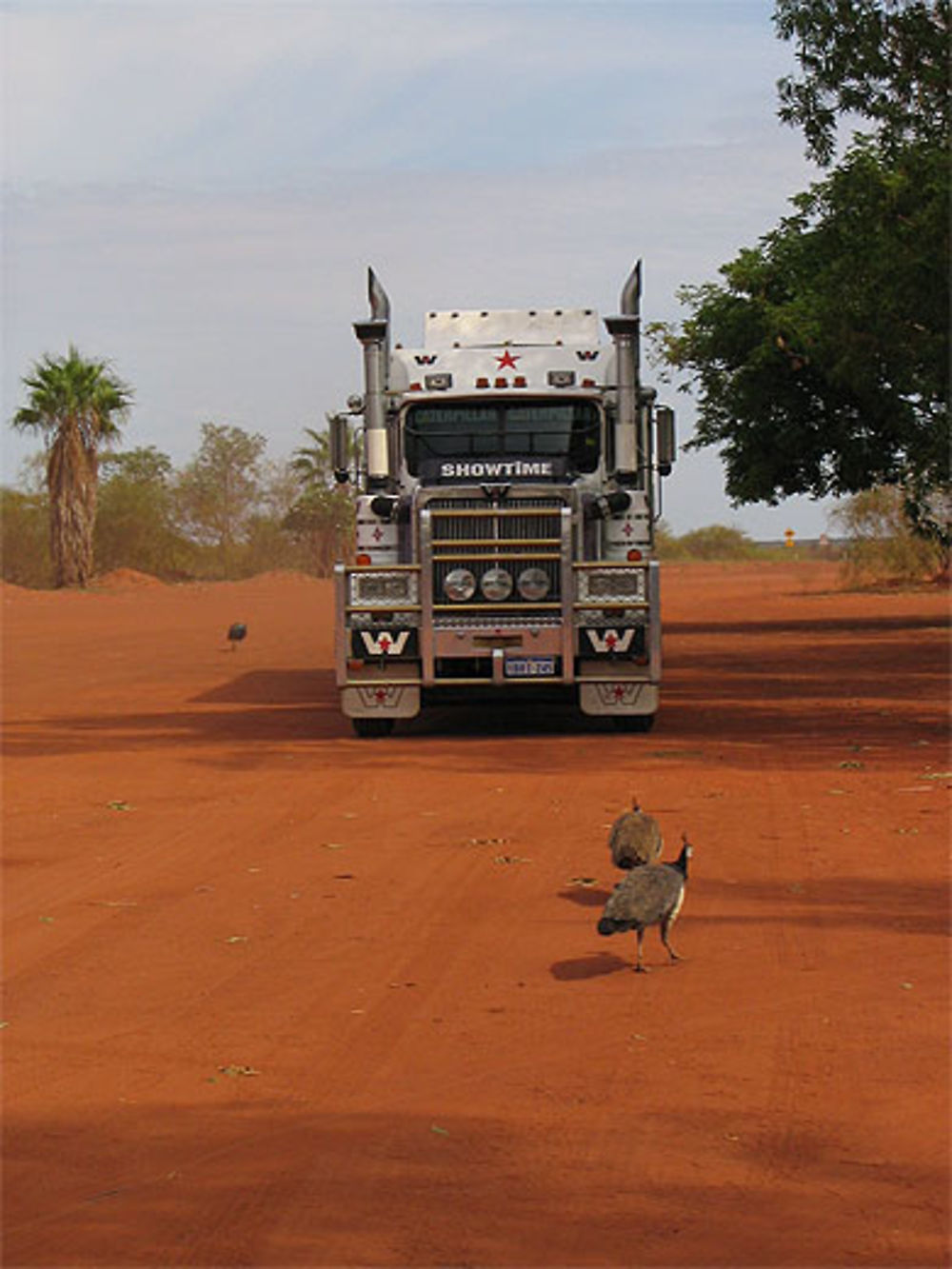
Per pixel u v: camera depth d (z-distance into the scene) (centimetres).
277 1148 1038
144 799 2434
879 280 3406
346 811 2288
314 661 5328
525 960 1486
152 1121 1093
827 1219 909
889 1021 1270
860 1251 869
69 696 4169
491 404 3198
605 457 3203
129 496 16175
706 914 1631
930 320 3384
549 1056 1212
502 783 2520
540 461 3156
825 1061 1180
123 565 16100
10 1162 1023
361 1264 863
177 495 18475
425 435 3209
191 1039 1277
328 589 13362
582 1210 927
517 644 3055
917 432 5434
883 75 3334
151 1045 1262
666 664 4750
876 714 3362
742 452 6328
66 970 1486
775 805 2236
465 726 3347
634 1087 1136
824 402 6034
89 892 1803
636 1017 1302
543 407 3197
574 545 3075
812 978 1396
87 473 12912
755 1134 1041
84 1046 1262
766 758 2722
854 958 1457
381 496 3152
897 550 10144
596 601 3045
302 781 2583
